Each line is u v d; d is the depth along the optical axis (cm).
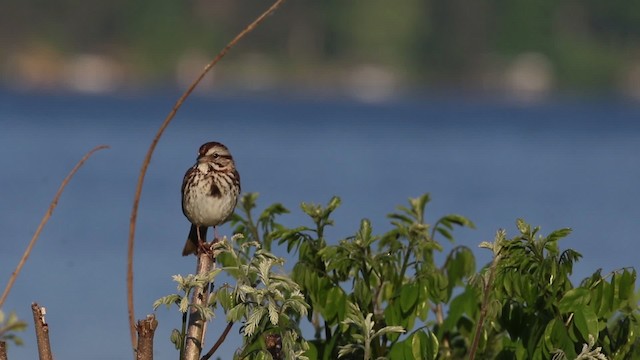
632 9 15212
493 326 665
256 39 14900
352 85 14775
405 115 9731
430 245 659
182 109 9681
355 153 5488
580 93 15125
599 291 616
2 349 522
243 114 9144
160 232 2491
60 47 14638
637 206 3353
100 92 13425
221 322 1154
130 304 530
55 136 5922
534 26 15025
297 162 4906
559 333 608
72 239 2386
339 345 663
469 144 6306
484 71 14988
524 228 627
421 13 14975
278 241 671
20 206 3078
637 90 15112
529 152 5778
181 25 14762
